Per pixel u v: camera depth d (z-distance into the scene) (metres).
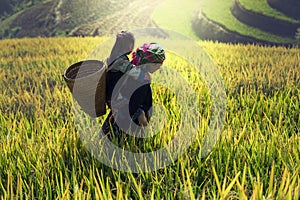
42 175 3.85
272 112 5.08
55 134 4.56
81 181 3.68
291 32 57.31
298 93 5.66
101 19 85.12
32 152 4.17
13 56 14.99
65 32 82.69
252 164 3.87
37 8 90.50
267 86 6.33
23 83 8.23
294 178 3.46
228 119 4.92
